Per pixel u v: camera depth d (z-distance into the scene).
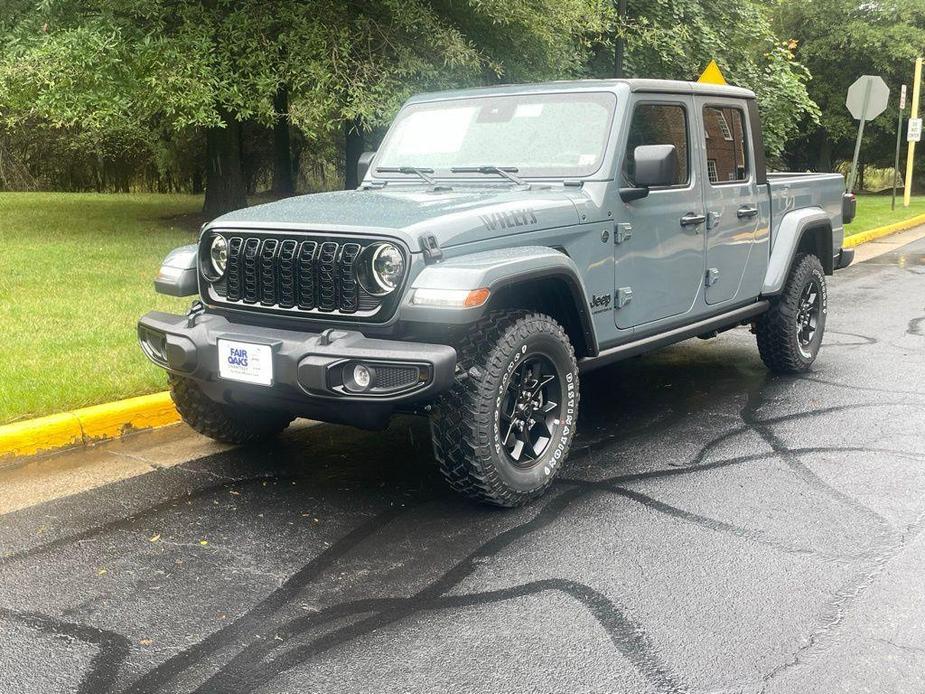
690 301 5.34
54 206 19.88
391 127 5.43
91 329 6.98
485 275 3.68
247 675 2.84
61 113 12.66
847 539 3.81
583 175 4.64
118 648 3.00
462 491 4.05
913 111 25.22
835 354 7.44
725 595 3.32
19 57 12.48
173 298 8.36
